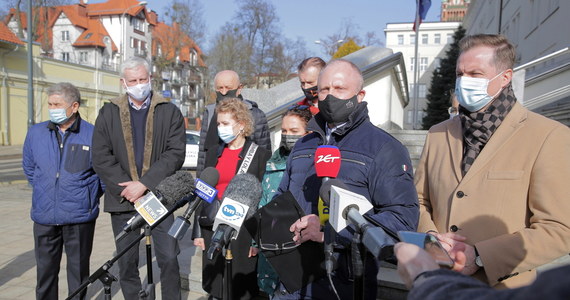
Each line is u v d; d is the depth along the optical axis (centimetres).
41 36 3744
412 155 639
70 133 343
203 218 319
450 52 3039
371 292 206
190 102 5588
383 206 201
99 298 398
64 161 335
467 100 195
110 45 4791
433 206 214
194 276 393
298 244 214
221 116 321
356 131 214
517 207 183
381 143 206
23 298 391
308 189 225
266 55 4266
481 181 191
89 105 2995
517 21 2102
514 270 171
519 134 188
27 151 345
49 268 340
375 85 711
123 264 320
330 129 226
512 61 192
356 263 151
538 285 71
